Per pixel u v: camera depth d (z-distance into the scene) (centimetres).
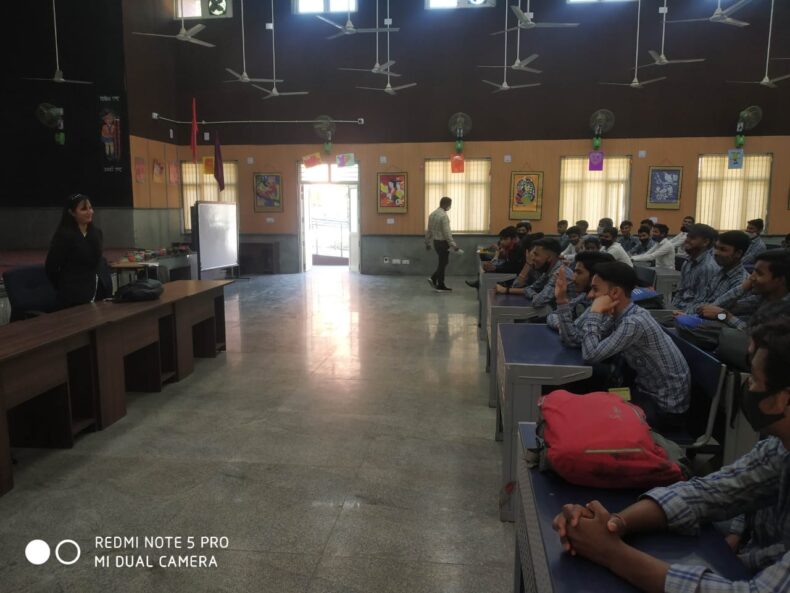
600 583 104
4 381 285
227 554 234
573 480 137
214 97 1221
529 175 1182
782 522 120
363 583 216
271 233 1260
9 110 1022
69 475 305
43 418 338
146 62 1082
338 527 254
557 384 248
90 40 1004
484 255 890
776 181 1125
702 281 455
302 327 692
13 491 287
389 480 299
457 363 529
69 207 419
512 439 254
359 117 1208
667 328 329
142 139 1069
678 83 1123
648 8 1110
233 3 1190
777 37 1084
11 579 219
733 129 1121
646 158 1150
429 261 1234
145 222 1079
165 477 302
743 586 94
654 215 1164
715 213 1149
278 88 1212
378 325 704
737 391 222
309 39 1192
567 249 827
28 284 456
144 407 411
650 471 132
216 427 373
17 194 1039
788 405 99
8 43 1009
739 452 224
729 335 238
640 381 266
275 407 411
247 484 295
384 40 1180
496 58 1159
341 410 405
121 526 255
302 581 217
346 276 1224
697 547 115
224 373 496
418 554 234
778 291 291
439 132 1195
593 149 1156
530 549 132
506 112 1173
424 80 1184
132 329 405
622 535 113
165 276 792
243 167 1240
